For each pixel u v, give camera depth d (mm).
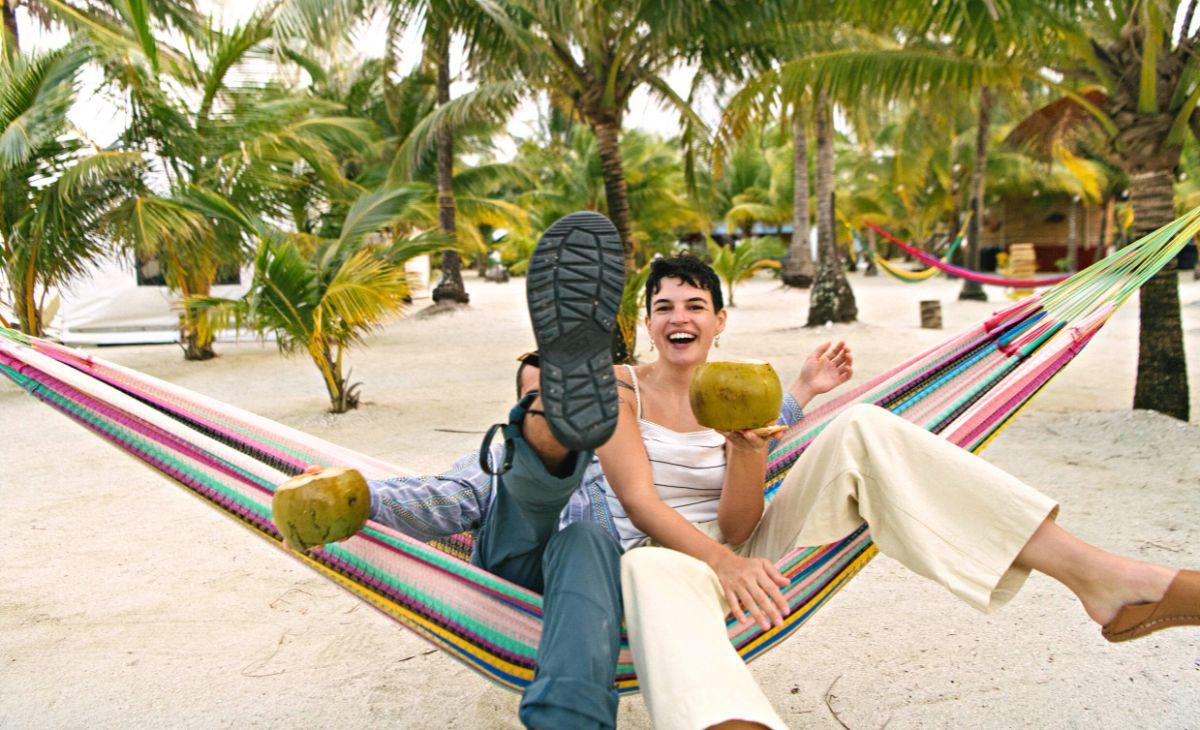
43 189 9273
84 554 4312
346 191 13719
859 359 10914
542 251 1721
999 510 1971
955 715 2721
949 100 8594
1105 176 30250
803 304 20578
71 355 2695
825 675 3008
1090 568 1911
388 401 8562
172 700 2904
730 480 2168
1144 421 6293
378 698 2916
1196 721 2635
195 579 3982
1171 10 6039
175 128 10156
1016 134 11391
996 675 2963
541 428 1752
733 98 8617
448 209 18047
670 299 2379
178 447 2434
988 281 8672
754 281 33281
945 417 2711
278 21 9602
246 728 2736
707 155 11422
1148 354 6555
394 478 2373
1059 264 34562
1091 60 6598
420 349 13297
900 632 3324
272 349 13461
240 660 3191
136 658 3207
